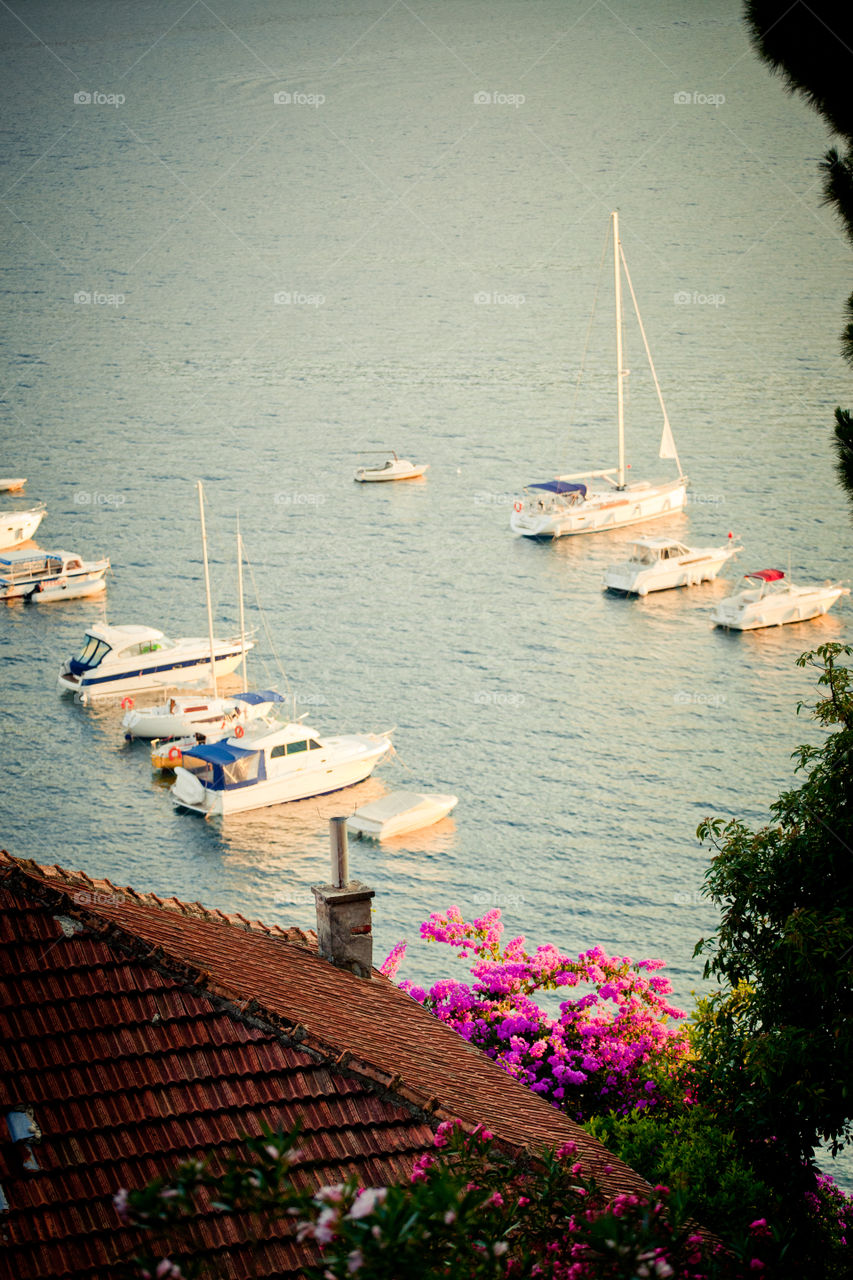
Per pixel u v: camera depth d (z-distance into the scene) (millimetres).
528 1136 16750
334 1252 9867
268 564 96188
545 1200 11945
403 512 107375
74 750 67312
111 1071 15180
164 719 67500
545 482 105438
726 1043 21969
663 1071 23859
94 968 16062
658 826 58250
